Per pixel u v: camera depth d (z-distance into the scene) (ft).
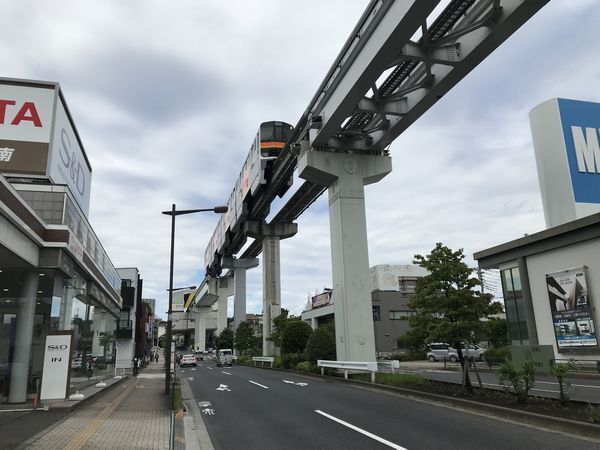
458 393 49.19
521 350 64.13
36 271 54.08
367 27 63.67
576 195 106.73
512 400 42.22
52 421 39.17
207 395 62.64
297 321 139.13
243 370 130.82
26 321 52.80
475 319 50.34
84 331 72.18
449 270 51.13
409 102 76.54
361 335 83.51
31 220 47.57
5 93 69.41
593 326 79.51
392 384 62.85
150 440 31.58
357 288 85.46
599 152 110.63
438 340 51.26
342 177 89.61
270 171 163.73
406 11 52.85
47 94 71.00
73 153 82.99
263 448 29.63
